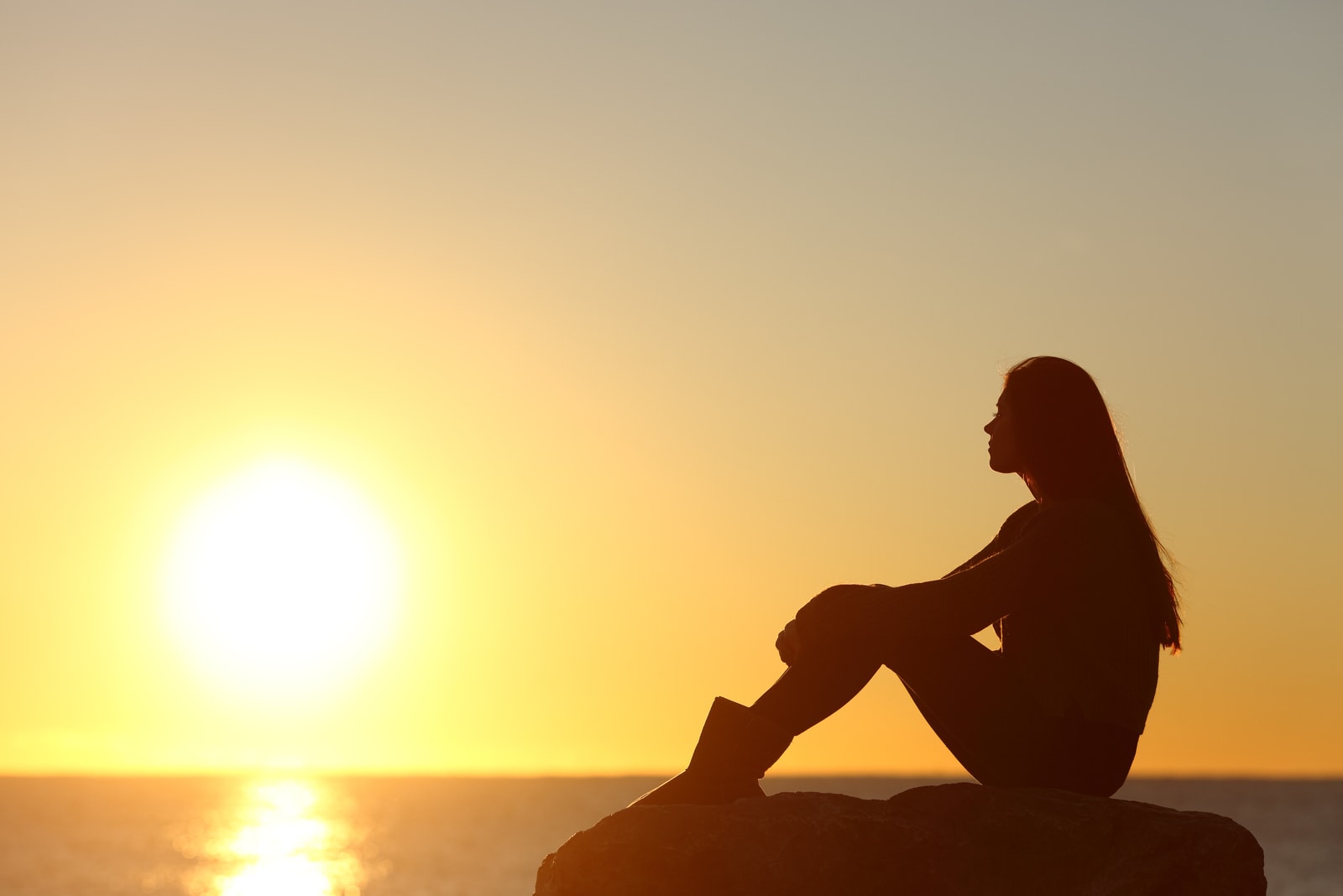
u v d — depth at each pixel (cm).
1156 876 485
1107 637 490
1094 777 502
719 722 497
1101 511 498
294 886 8500
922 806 507
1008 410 525
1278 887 7731
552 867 493
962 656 504
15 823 15775
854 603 491
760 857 475
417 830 15125
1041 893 485
